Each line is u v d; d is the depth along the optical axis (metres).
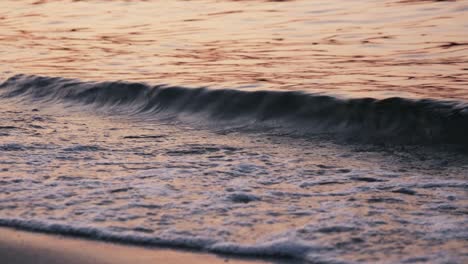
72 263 9.85
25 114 19.81
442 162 14.91
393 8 38.47
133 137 17.08
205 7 42.59
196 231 10.85
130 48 31.08
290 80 23.02
